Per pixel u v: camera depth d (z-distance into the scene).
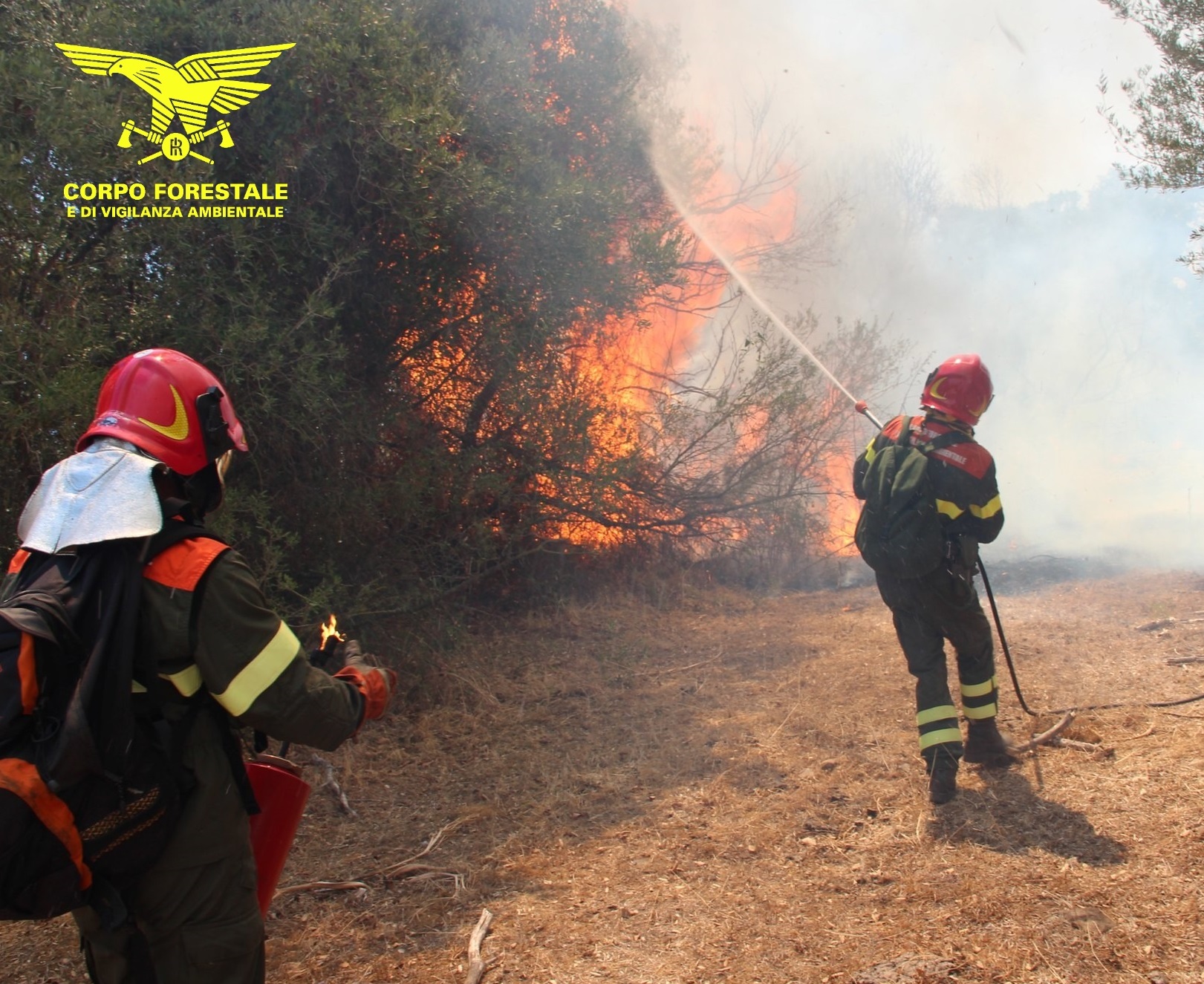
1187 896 2.75
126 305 4.35
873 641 5.87
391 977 2.72
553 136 6.81
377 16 4.88
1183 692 4.45
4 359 3.57
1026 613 6.16
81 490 1.75
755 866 3.25
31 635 1.60
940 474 3.63
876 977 2.53
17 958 2.92
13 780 1.55
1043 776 3.68
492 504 6.32
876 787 3.77
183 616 1.70
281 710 1.77
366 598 4.95
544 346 5.91
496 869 3.34
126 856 1.67
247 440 4.48
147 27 4.44
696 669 5.64
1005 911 2.79
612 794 3.94
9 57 4.02
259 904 2.01
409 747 4.61
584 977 2.67
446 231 5.21
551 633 6.42
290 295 4.80
